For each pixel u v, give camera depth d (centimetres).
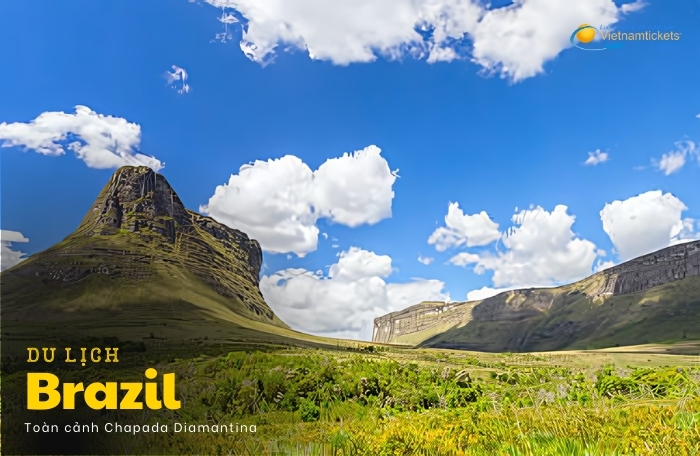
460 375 3180
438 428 1098
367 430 1230
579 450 802
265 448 1218
